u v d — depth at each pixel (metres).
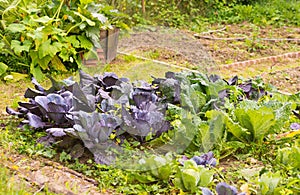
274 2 9.35
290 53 6.38
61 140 3.24
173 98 3.56
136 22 7.41
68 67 5.16
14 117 3.75
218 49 6.52
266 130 3.30
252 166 3.13
